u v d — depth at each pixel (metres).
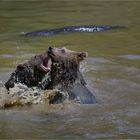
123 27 49.59
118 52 39.38
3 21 54.12
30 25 51.59
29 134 22.05
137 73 32.84
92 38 45.31
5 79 31.02
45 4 66.44
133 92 28.61
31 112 25.48
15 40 44.41
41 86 28.36
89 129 22.66
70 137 21.59
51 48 28.34
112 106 26.12
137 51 39.72
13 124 23.50
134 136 21.72
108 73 32.94
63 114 25.00
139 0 68.88
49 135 21.88
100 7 63.47
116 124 23.33
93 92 28.62
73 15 57.25
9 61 36.31
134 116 24.48
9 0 70.56
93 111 25.36
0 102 26.97
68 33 47.62
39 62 28.34
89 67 34.56
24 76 28.44
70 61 28.30
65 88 27.64
